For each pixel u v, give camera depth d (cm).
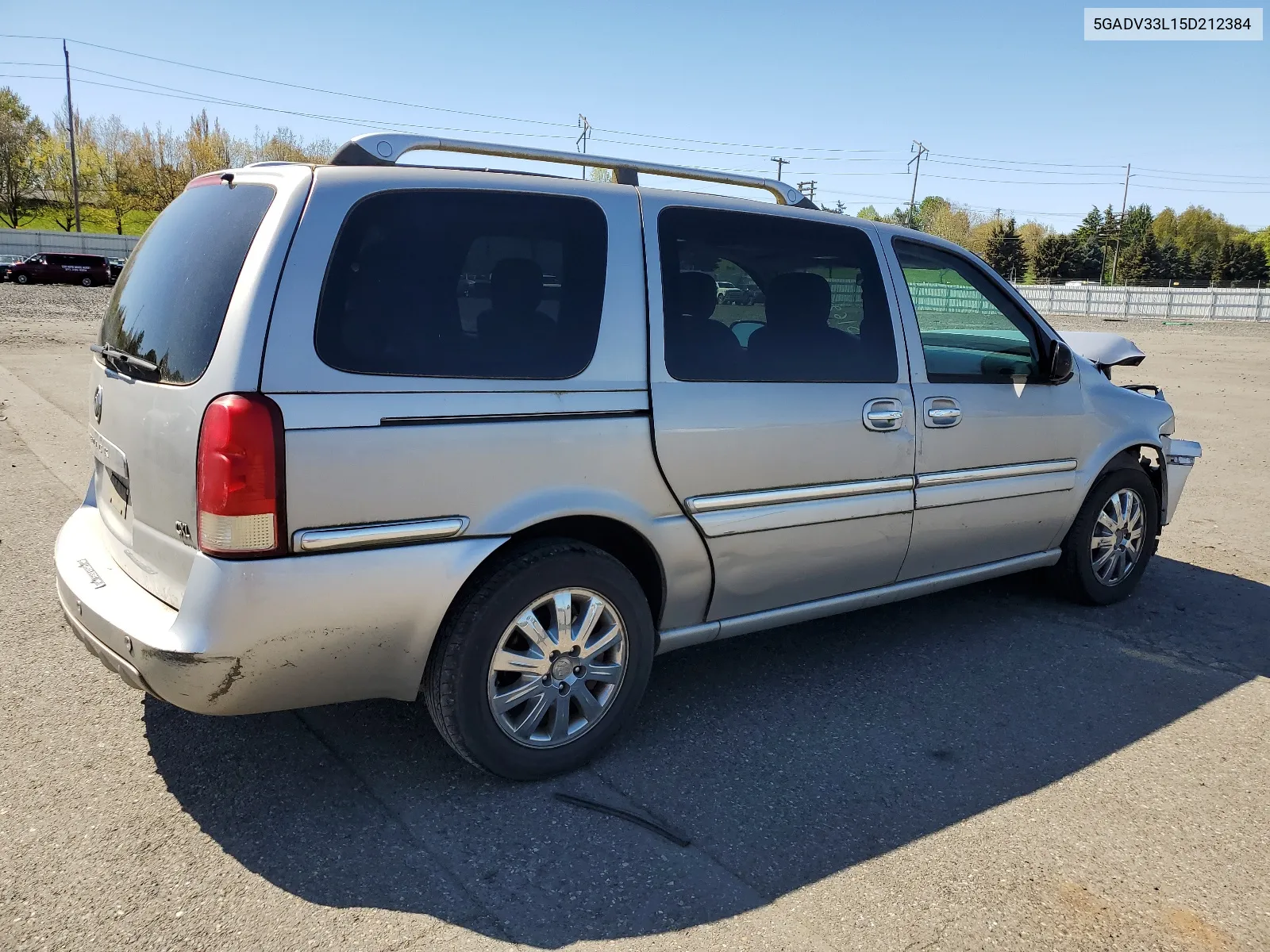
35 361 1359
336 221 262
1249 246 9506
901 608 486
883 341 377
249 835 271
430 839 271
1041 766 326
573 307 299
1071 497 457
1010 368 427
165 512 261
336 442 253
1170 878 265
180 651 244
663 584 326
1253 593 524
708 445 322
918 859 270
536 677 296
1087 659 423
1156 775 322
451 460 271
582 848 270
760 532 341
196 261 280
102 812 280
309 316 253
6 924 230
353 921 236
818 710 364
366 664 270
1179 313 4728
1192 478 834
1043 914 247
